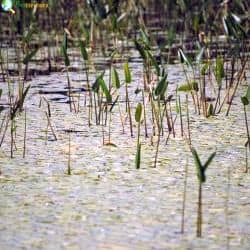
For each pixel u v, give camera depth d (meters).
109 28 20.44
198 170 15.12
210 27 19.73
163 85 16.52
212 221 15.23
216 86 18.05
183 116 17.09
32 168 15.99
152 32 22.34
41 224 15.20
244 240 15.03
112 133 16.69
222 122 16.95
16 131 16.72
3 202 15.47
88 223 15.20
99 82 16.80
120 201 15.48
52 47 20.34
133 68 18.81
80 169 15.97
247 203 15.45
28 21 22.23
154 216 15.29
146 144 16.44
